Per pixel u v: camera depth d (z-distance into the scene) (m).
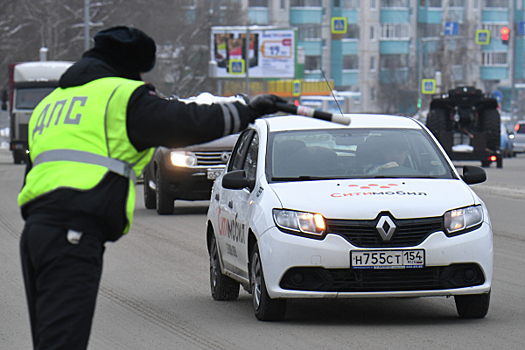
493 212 36.84
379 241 15.20
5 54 138.88
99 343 14.64
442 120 69.69
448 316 16.59
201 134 8.90
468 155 70.25
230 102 9.13
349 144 17.83
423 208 15.41
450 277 15.38
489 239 15.74
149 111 8.86
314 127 18.20
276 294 15.38
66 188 8.82
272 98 9.21
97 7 142.25
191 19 164.50
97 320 16.55
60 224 8.78
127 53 9.49
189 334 15.22
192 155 36.09
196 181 35.91
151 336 15.12
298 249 15.18
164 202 36.41
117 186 8.96
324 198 15.62
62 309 8.64
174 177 35.84
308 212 15.37
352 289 15.19
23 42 139.12
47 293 8.71
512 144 95.75
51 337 8.61
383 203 15.41
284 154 17.44
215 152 36.31
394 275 15.21
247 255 16.50
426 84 174.25
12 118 81.81
